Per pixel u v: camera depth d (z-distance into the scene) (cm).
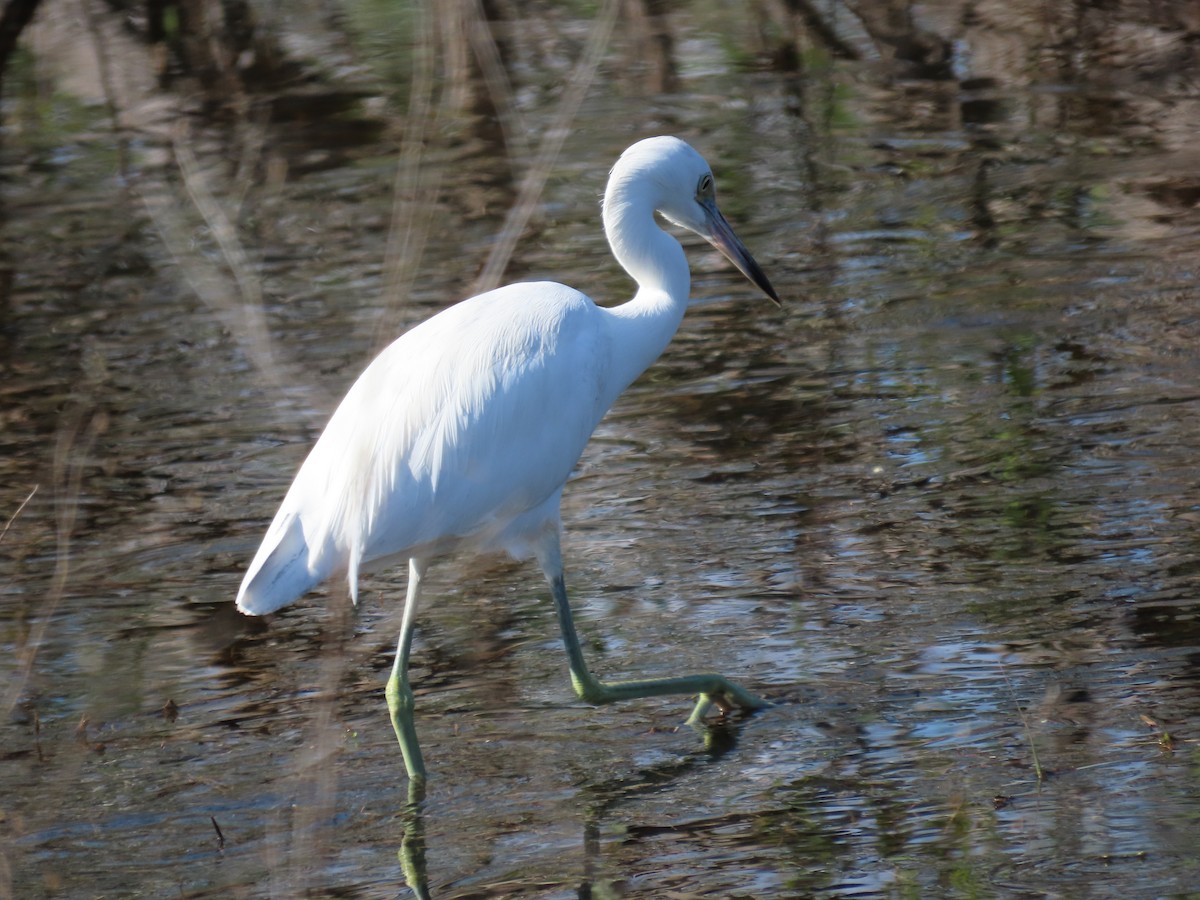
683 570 1049
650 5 2609
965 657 914
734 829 767
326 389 1360
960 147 1966
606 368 948
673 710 903
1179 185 1755
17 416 1365
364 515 835
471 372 872
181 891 736
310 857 754
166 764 854
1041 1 2458
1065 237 1636
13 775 851
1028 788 779
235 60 2427
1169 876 694
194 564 1101
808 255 1648
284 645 993
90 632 1014
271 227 1783
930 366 1351
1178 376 1284
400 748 866
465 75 789
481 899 718
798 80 2283
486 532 879
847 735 848
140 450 1288
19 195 1962
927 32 2433
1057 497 1102
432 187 777
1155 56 2236
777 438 1241
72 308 1609
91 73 2402
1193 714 832
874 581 1011
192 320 1556
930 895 694
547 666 953
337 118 2184
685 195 1020
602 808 795
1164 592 963
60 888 744
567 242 1691
